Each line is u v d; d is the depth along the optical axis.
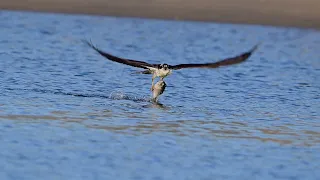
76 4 38.31
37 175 13.70
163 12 37.22
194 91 21.89
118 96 20.58
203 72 24.88
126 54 28.64
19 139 15.82
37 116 17.77
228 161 14.98
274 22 36.00
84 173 13.92
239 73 25.22
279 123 18.33
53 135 16.23
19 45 28.98
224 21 36.00
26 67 24.39
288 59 29.09
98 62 26.17
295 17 36.50
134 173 14.02
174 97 20.88
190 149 15.66
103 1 38.62
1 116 17.59
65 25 34.50
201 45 31.66
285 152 15.74
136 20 36.19
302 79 24.94
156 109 19.16
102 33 33.16
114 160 14.73
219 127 17.61
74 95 20.41
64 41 30.64
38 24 34.28
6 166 14.10
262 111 19.66
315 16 36.62
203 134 16.89
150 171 14.18
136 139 16.20
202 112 19.09
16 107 18.55
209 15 36.84
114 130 16.84
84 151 15.20
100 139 16.08
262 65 27.27
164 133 16.78
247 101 20.89
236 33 34.31
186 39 32.78
